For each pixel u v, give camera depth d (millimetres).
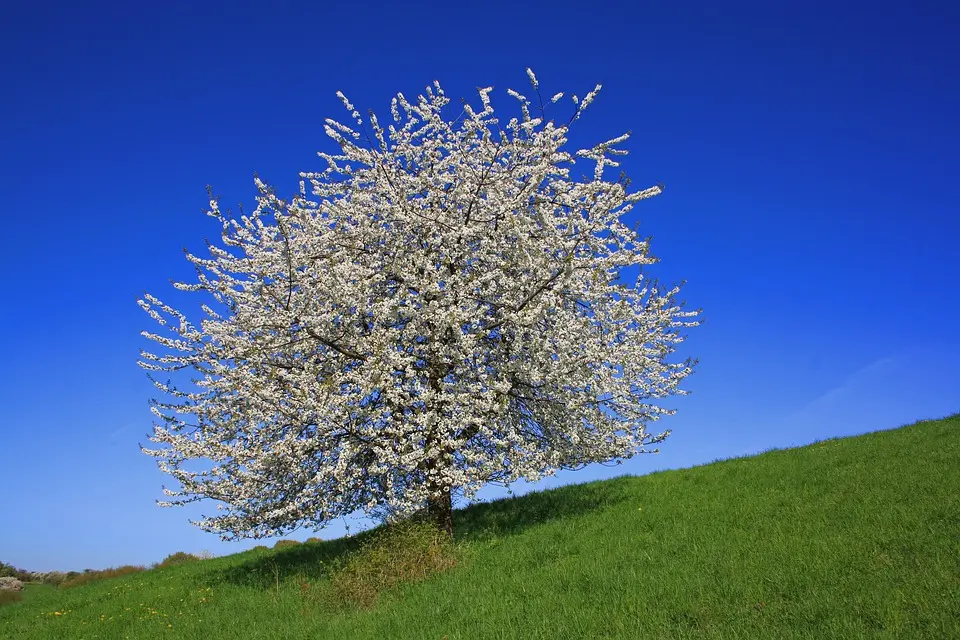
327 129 14297
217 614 11859
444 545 12312
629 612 8398
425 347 13508
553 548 12039
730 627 7480
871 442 17359
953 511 10320
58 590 20141
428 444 13562
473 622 9070
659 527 12406
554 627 8328
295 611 11219
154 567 24125
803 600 7840
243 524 13266
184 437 13289
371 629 9328
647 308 15922
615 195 13961
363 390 12875
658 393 15539
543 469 13969
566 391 13945
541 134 14234
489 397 13016
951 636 6469
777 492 13703
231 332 14195
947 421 18891
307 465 13516
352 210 14680
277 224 13938
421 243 14750
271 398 13055
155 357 13984
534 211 14570
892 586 7879
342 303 13523
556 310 13852
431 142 14773
